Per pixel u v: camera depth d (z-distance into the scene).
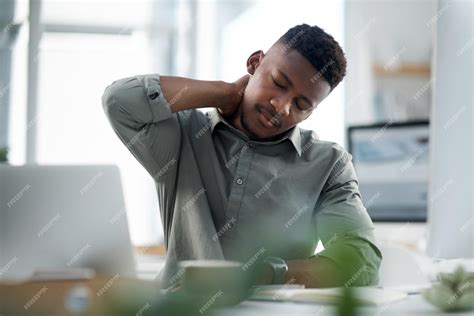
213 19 4.98
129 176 4.45
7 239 1.42
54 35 4.46
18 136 4.11
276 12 4.62
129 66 4.80
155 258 2.59
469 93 1.52
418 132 2.70
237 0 4.86
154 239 4.43
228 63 5.00
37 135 4.14
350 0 4.38
